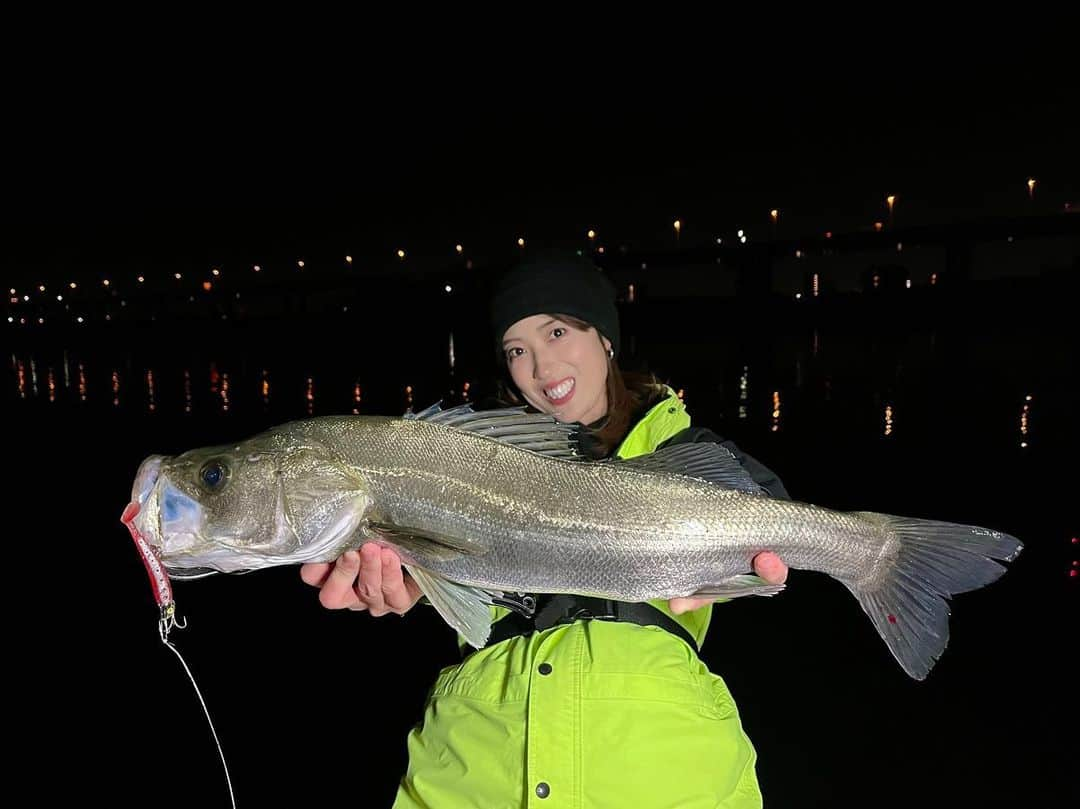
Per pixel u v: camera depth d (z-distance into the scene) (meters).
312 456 2.85
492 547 2.87
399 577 2.80
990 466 12.69
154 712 5.64
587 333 3.28
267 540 2.81
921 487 11.79
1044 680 5.66
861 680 5.79
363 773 4.94
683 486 2.91
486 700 2.59
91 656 6.49
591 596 2.85
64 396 26.61
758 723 5.30
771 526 2.88
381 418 2.98
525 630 2.82
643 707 2.45
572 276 3.26
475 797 2.51
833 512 2.92
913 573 2.90
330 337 50.72
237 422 20.70
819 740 5.08
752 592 2.85
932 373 24.33
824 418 17.47
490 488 2.89
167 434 18.92
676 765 2.41
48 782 4.82
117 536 9.79
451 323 45.66
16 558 8.96
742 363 29.59
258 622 7.13
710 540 2.86
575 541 2.86
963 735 5.07
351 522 2.84
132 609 7.45
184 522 2.81
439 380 27.70
